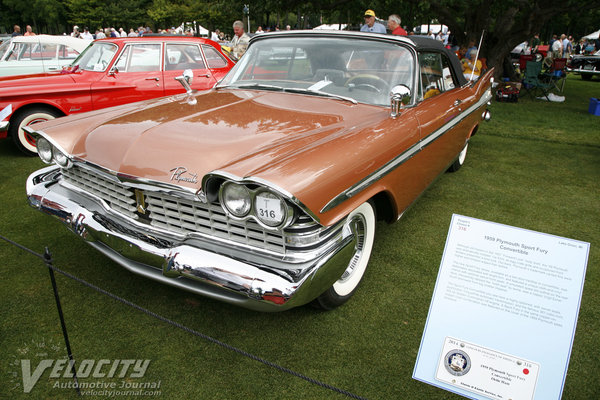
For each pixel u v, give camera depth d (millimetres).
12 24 48812
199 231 2283
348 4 14664
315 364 2277
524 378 1724
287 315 2660
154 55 6316
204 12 35812
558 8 11297
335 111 2908
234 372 2215
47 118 5664
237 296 2094
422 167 3287
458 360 1810
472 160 5941
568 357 1679
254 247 2131
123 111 3057
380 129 2691
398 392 2131
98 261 3170
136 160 2342
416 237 3686
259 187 1869
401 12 15438
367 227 2785
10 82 5422
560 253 1736
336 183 2096
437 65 3725
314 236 2047
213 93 3424
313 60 3371
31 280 2912
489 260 1832
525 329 1747
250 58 3711
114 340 2402
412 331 2551
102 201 2633
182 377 2172
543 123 8234
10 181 4770
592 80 17609
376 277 3086
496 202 4477
